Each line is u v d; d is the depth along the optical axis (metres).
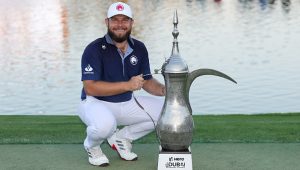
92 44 4.91
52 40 23.72
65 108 11.75
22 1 45.25
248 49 19.98
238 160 5.16
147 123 5.17
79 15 34.38
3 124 7.14
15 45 22.59
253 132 6.34
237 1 39.22
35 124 7.12
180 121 4.53
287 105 11.55
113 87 4.81
